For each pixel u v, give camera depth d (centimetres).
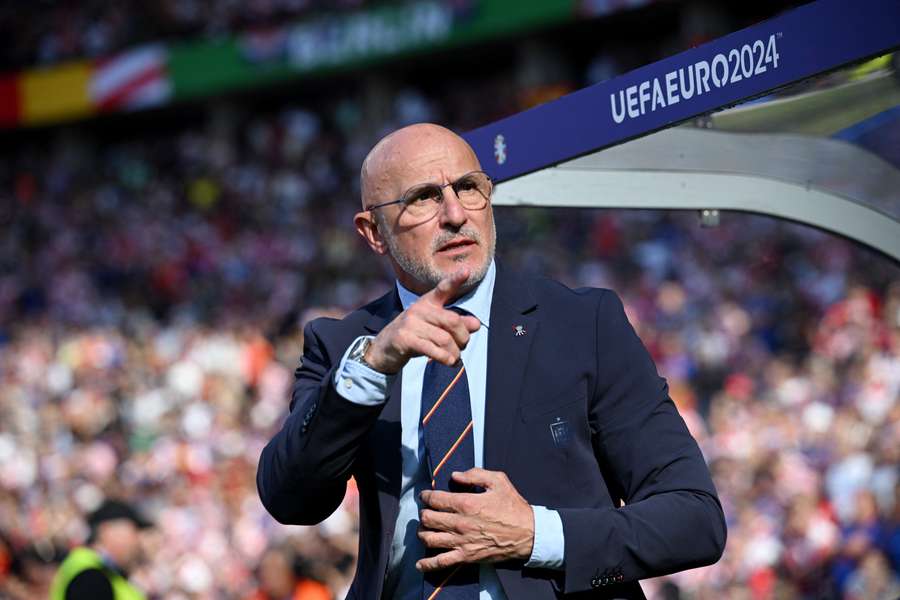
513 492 421
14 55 6000
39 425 2822
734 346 2531
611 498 464
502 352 455
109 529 1102
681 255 3106
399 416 458
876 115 543
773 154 554
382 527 447
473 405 450
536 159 513
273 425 2725
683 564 427
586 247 3409
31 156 6331
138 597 980
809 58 431
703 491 436
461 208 453
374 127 5147
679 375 2506
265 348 3159
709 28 4434
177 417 2720
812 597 1596
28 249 4888
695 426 2145
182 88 5553
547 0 4500
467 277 409
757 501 1792
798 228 2992
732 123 551
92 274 4547
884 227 552
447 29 4794
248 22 5359
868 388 1994
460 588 433
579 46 4966
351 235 4184
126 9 5722
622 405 446
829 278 2703
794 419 2003
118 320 4122
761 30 445
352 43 5072
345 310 3653
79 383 3066
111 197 5150
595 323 458
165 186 5138
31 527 1962
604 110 489
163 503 2103
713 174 550
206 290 4131
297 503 444
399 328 409
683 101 466
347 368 423
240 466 2114
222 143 5628
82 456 2420
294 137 4944
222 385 2848
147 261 4484
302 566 1462
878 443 1781
